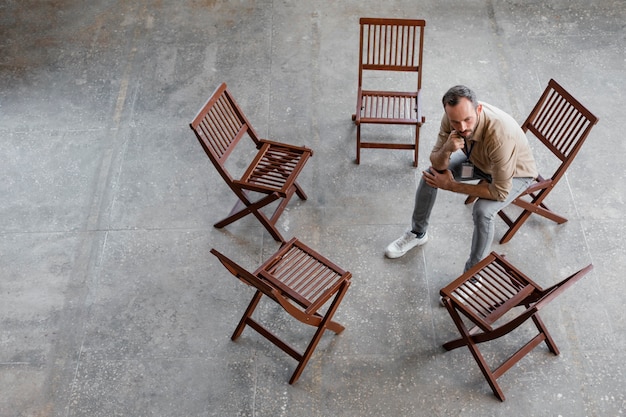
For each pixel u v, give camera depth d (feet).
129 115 18.52
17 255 15.81
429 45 19.62
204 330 14.46
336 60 19.45
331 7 20.79
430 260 15.35
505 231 15.76
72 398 13.64
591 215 15.81
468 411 13.10
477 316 12.59
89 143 17.94
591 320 14.15
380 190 16.65
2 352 14.29
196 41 20.20
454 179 14.46
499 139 12.53
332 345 14.11
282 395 13.48
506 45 19.48
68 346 14.34
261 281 11.39
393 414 13.14
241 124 15.64
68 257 15.75
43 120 18.52
